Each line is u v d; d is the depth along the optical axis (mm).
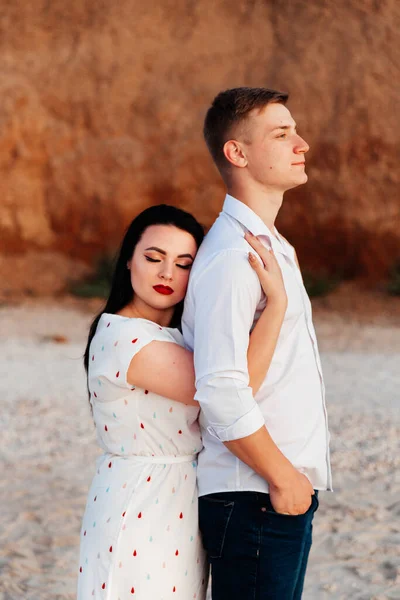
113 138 18578
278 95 2463
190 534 2385
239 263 2264
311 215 17875
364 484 5617
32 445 6703
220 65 19141
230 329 2199
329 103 18359
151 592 2311
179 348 2381
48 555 4359
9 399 8453
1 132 18453
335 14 19297
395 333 13945
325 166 18047
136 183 18188
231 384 2168
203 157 18156
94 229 18250
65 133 18625
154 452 2402
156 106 18656
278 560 2281
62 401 8375
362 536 4590
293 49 19047
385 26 18953
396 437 6879
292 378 2334
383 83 18359
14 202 18266
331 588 3883
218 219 2475
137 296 2582
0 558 4301
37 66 19250
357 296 16875
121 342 2379
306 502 2244
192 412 2410
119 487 2379
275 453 2193
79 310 15836
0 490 5523
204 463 2404
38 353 11602
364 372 10188
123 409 2404
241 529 2301
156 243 2486
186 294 2408
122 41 19406
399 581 3949
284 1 19656
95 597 2330
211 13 19719
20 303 16344
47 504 5227
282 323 2309
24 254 18312
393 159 17859
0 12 19938
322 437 2381
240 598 2326
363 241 17656
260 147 2424
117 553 2318
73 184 18312
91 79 19016
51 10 19906
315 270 17875
